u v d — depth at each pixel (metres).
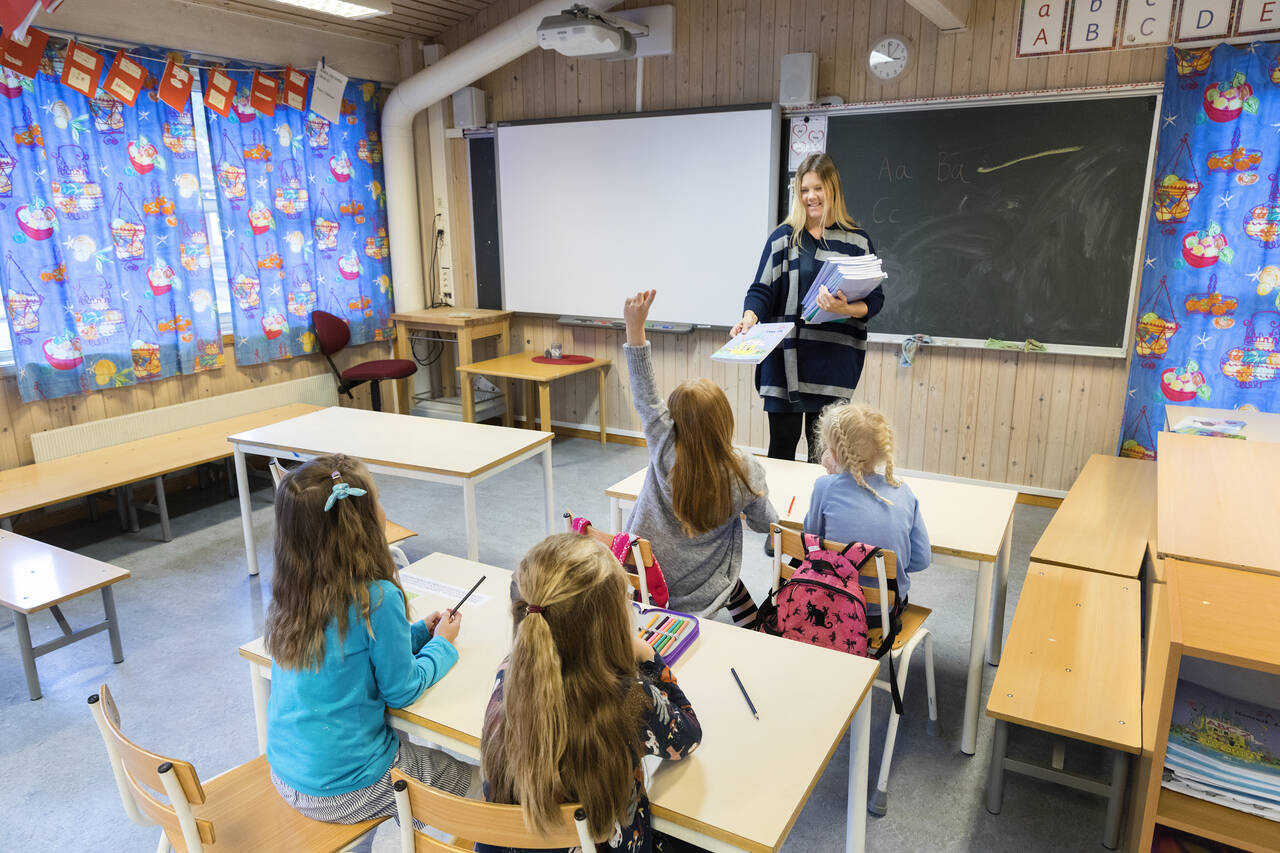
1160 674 1.54
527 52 5.43
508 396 6.09
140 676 2.94
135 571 3.80
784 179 4.90
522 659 1.19
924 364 4.74
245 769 1.75
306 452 3.29
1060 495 4.55
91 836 2.18
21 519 4.16
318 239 5.40
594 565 1.25
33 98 3.95
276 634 1.53
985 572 2.31
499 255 5.95
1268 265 3.85
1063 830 2.16
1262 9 3.66
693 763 1.42
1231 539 1.72
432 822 1.30
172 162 4.54
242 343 5.03
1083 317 4.29
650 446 2.21
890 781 2.36
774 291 3.34
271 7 4.79
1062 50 4.06
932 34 4.33
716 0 4.85
